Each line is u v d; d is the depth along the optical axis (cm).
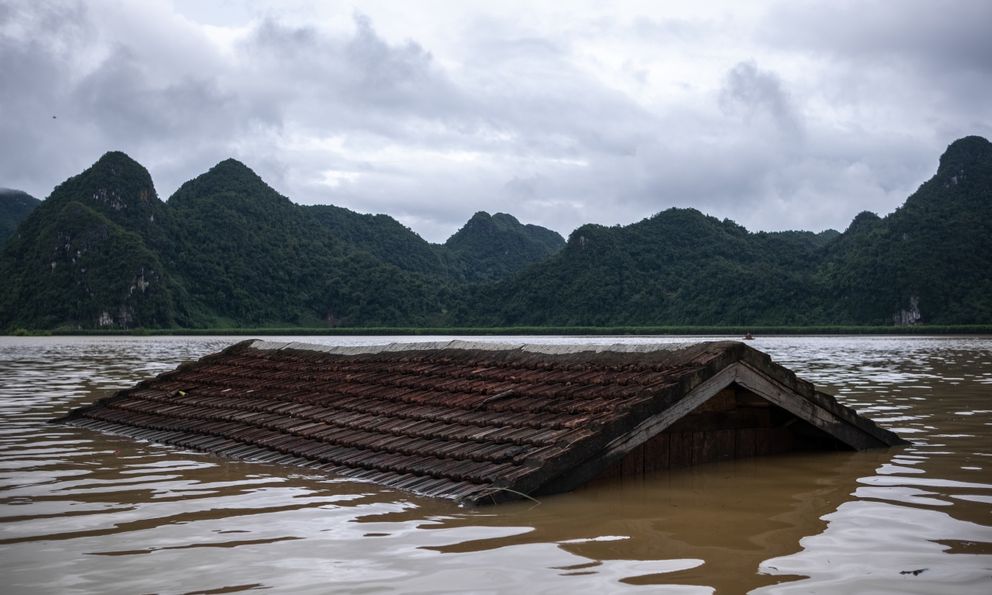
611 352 811
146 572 421
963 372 2231
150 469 738
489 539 489
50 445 893
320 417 871
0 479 690
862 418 822
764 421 791
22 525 526
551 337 11675
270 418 911
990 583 411
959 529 522
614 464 664
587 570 428
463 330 13788
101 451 848
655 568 433
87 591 391
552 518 543
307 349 1211
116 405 1145
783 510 571
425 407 818
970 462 766
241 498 609
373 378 979
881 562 447
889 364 2730
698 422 736
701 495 618
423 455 687
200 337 11294
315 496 614
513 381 828
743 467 731
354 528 516
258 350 1285
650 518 545
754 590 397
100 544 478
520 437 662
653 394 657
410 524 526
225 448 833
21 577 413
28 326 12862
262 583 404
